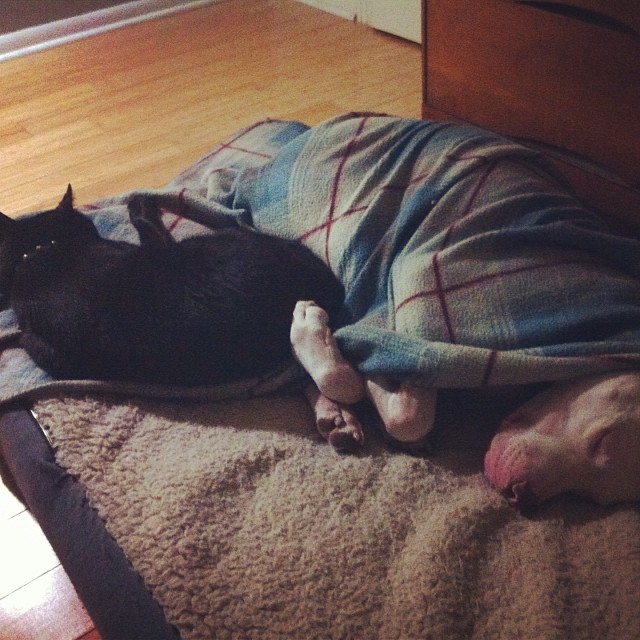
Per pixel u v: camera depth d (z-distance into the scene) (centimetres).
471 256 118
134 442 125
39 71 297
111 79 288
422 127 144
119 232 171
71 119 261
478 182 128
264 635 98
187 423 128
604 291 113
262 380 130
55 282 137
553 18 162
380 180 138
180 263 133
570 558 102
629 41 150
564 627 94
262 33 318
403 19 294
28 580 121
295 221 147
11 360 142
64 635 113
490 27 178
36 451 124
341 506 111
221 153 193
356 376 119
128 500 114
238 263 131
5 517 131
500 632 95
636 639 92
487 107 191
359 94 263
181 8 343
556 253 118
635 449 102
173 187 176
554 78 169
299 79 277
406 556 104
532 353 108
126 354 127
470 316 114
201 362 126
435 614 97
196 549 106
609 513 106
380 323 125
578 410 105
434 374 110
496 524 106
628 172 165
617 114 160
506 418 112
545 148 182
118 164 232
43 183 225
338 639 96
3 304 157
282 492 114
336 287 134
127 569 106
